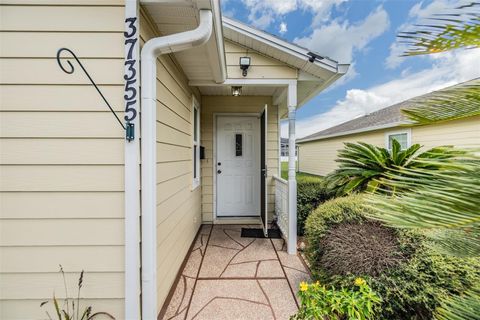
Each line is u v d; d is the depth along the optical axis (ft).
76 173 4.60
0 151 4.51
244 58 9.12
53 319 4.59
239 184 14.01
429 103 2.88
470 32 2.36
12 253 4.55
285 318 5.65
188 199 9.28
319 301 4.28
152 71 4.84
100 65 4.59
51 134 4.56
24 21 4.51
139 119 4.73
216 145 13.83
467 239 2.60
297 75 9.60
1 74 4.50
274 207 13.62
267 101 13.73
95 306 4.62
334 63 8.75
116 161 4.63
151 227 4.76
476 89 2.52
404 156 9.64
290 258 8.80
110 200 4.63
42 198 4.57
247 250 9.55
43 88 4.54
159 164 5.74
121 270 4.63
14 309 4.56
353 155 10.85
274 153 13.85
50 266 4.58
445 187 2.18
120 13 4.59
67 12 4.55
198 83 9.34
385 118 24.63
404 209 2.29
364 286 4.48
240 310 5.94
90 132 4.60
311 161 43.09
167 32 5.86
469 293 3.18
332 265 5.75
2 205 4.53
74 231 4.60
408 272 4.94
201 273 7.73
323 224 6.75
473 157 2.19
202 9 4.80
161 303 5.78
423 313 4.81
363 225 6.16
